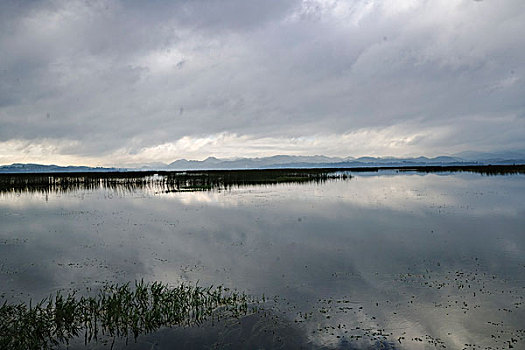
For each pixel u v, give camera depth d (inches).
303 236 700.7
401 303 378.0
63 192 1705.2
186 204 1198.9
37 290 429.1
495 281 437.4
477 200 1186.0
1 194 1624.0
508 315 346.3
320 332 318.7
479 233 701.9
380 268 496.7
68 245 650.2
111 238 703.1
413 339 306.3
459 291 407.5
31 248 629.9
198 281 453.1
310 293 409.1
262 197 1376.7
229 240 674.8
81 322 336.5
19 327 321.7
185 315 351.3
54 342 304.0
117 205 1195.3
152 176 2950.3
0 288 435.5
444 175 2861.7
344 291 414.0
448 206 1063.0
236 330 323.0
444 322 335.3
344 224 815.7
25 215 996.6
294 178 2576.3
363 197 1332.4
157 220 895.1
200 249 611.8
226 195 1480.1
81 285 445.7
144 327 327.0
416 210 999.6
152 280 459.5
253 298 395.2
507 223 797.2
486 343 298.2
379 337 310.2
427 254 561.9
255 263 528.1
